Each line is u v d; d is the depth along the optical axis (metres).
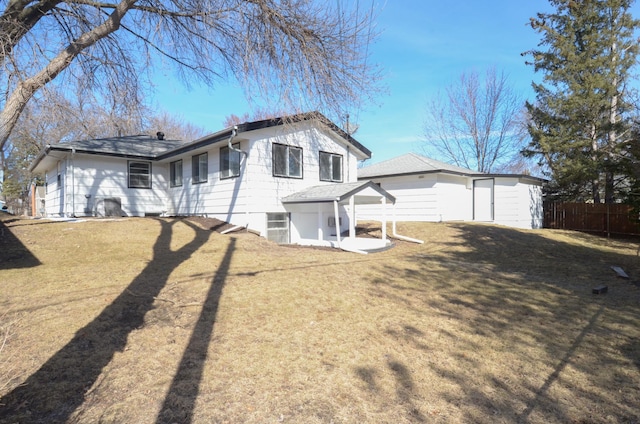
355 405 2.96
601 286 6.63
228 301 5.34
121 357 3.62
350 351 3.96
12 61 6.05
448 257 9.79
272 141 12.48
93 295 5.22
